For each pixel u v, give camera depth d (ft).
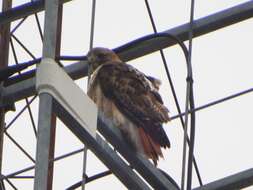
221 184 57.93
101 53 57.77
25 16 62.85
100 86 56.29
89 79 57.00
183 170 50.42
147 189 49.14
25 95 63.16
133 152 49.83
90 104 46.47
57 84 44.52
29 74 63.05
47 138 42.88
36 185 41.93
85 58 58.13
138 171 50.16
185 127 51.13
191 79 51.90
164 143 53.62
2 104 63.16
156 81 57.62
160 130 53.98
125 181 48.78
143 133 53.62
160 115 54.90
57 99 44.62
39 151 42.47
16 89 63.05
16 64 63.05
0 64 63.57
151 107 55.11
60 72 44.80
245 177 57.77
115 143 49.75
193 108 52.26
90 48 51.52
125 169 48.47
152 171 50.08
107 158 48.01
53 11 45.01
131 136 53.31
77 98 45.75
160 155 53.11
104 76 56.39
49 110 43.93
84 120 46.06
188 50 55.31
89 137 46.73
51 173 61.82
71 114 45.44
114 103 55.62
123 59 63.57
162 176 50.52
